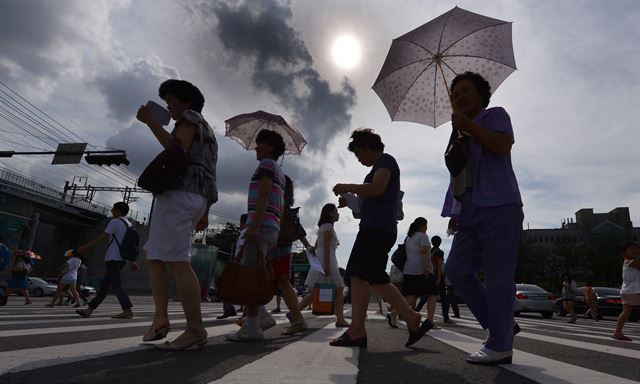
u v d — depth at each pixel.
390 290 2.99
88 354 2.07
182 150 2.43
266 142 3.26
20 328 3.21
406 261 5.64
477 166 2.36
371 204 3.01
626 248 5.11
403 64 4.14
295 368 1.86
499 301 2.20
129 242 5.28
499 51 3.84
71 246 39.00
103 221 39.00
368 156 3.19
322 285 6.14
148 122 2.50
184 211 2.45
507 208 2.23
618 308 15.17
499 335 2.21
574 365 2.28
